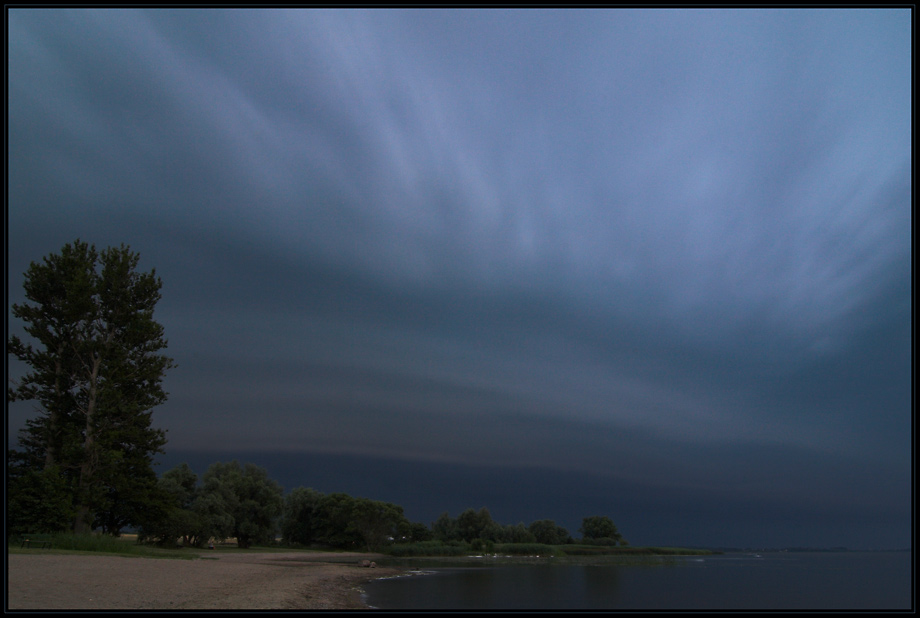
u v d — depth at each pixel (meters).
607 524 163.88
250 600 26.17
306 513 138.88
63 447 56.00
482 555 127.62
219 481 116.19
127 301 65.19
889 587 66.12
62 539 47.66
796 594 56.12
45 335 60.41
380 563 88.56
